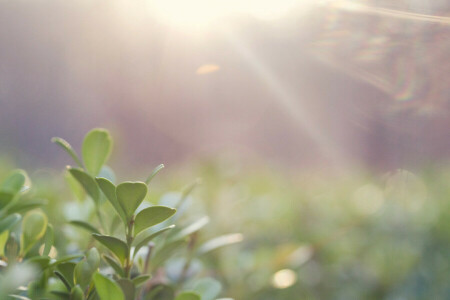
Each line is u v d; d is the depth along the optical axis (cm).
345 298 66
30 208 34
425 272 71
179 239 35
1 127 253
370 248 76
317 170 190
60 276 30
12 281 28
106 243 29
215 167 75
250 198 90
